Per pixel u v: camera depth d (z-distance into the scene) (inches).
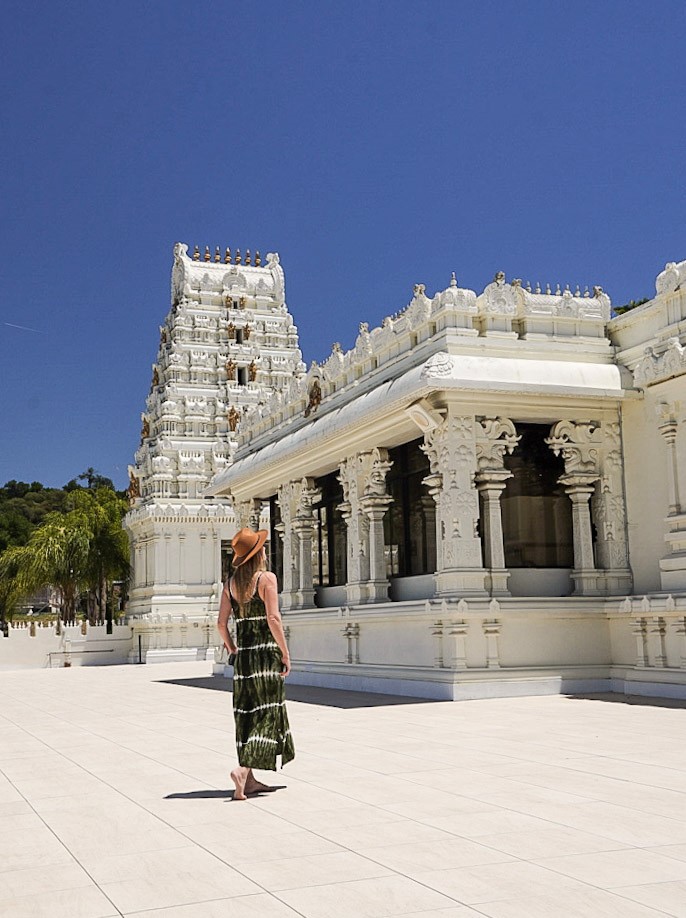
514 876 285.9
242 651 433.7
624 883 277.0
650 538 969.5
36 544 2709.2
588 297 1071.6
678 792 406.3
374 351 1135.0
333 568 1331.2
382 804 395.5
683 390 895.1
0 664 2214.6
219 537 2412.6
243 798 417.7
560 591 1000.9
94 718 857.5
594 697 877.2
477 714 746.8
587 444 1002.7
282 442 1360.7
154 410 2623.0
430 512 1048.8
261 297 2696.9
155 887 290.0
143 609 2402.8
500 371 956.0
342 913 258.7
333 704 892.6
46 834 368.5
